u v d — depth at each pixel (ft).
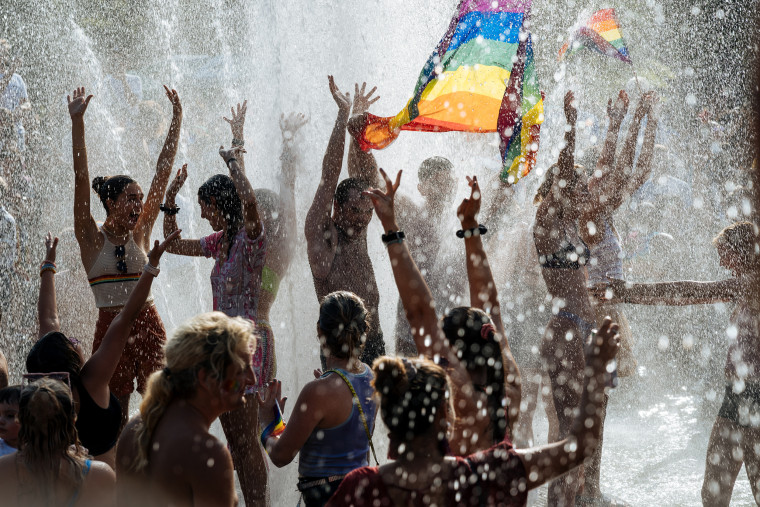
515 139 29.17
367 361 26.25
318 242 25.94
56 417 16.66
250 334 15.72
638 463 29.12
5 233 34.01
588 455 14.73
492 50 28.27
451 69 28.09
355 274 26.32
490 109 28.71
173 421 14.93
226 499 14.67
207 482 14.51
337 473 18.79
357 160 28.50
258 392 23.84
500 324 18.92
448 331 17.02
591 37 33.96
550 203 27.17
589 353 15.26
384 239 17.78
